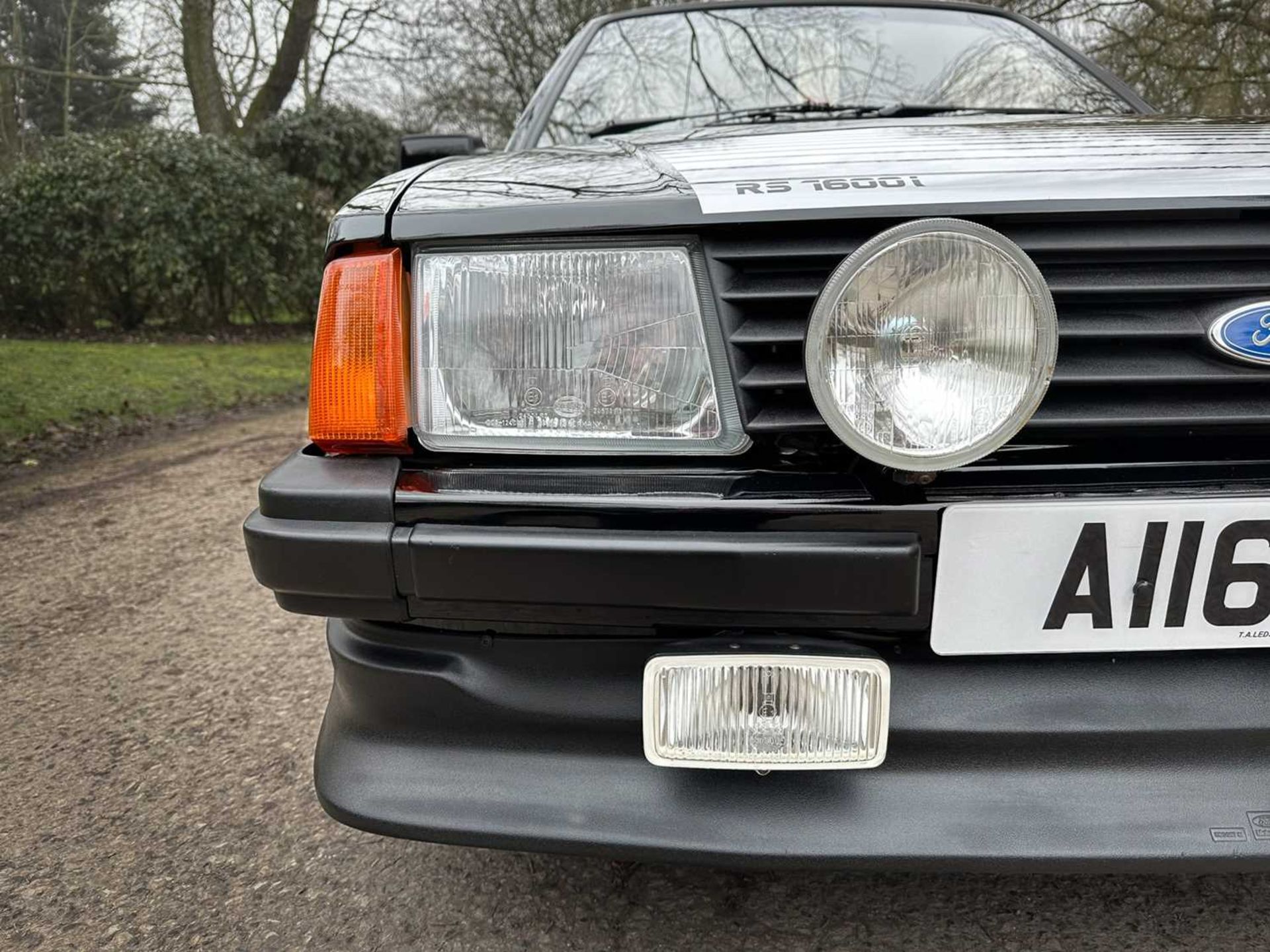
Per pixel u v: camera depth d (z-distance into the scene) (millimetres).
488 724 1130
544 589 1024
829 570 983
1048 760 1052
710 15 2352
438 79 13602
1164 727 1037
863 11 2336
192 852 1588
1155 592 1019
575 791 1107
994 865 1028
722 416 1058
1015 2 8555
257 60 14328
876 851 1037
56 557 3266
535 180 1198
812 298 1020
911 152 1221
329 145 11445
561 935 1342
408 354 1115
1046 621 1022
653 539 998
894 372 933
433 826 1117
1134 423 1010
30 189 8805
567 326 1082
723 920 1364
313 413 1151
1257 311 996
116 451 5074
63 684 2270
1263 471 1038
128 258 9125
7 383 6270
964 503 997
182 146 9445
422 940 1346
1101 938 1305
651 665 1032
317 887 1480
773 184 1090
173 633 2574
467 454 1104
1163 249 1007
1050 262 1022
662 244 1063
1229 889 1402
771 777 1083
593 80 2264
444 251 1104
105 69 15078
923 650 1056
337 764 1194
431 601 1060
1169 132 1353
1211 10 8078
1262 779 1047
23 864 1571
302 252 10383
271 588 1104
